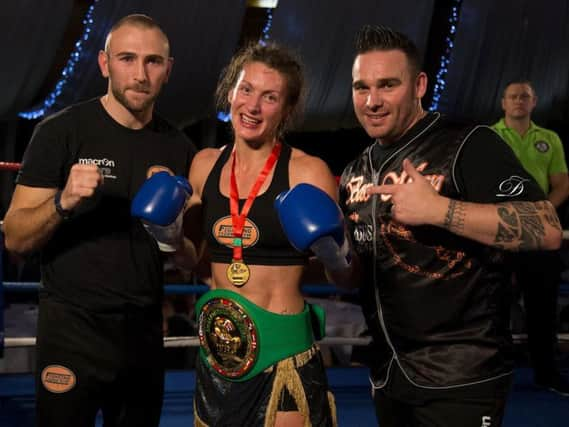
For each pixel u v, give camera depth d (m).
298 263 1.65
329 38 8.14
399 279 1.71
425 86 1.78
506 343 1.70
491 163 1.65
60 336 1.88
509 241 1.55
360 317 3.72
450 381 1.65
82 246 1.89
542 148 3.47
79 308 1.89
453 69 8.35
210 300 1.66
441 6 8.33
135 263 1.93
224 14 7.98
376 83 1.69
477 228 1.54
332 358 3.96
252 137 1.63
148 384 2.00
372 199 1.76
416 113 1.77
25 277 5.32
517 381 3.55
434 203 1.54
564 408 3.20
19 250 1.86
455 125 1.74
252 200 1.63
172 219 1.61
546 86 8.36
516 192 1.61
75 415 1.89
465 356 1.66
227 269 1.65
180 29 7.90
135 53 1.87
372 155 1.84
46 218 1.75
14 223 1.82
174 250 1.70
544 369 3.34
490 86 8.40
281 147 1.69
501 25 8.08
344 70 8.28
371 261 1.77
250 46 1.74
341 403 3.27
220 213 1.67
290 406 1.60
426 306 1.68
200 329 1.69
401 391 1.74
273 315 1.61
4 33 7.58
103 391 1.93
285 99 1.65
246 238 1.62
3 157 8.22
